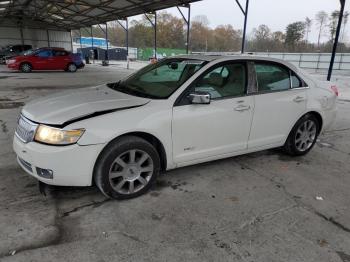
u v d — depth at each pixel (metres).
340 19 10.12
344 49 53.22
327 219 2.94
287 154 4.64
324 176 3.96
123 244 2.45
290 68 4.23
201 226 2.74
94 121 2.84
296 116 4.27
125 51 45.75
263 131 3.99
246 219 2.88
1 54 25.45
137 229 2.65
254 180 3.73
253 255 2.39
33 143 2.81
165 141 3.21
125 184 3.12
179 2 16.50
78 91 3.83
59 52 19.64
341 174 4.05
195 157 3.50
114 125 2.88
